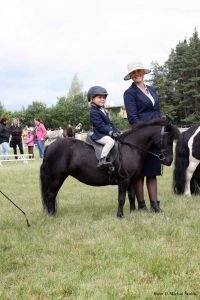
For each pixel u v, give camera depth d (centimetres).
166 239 619
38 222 739
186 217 746
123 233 650
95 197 990
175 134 730
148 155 782
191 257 535
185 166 940
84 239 629
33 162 2044
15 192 1119
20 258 555
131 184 790
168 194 976
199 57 6669
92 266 520
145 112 802
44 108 7781
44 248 591
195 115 6550
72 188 1150
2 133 2025
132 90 801
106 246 587
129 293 438
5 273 509
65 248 588
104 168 744
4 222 755
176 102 6950
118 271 495
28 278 486
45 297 441
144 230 661
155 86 6950
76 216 774
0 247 605
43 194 787
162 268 501
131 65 792
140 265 515
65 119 7175
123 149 742
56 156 768
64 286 461
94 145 750
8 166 1839
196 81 6656
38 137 2191
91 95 746
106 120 753
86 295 439
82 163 755
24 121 7556
